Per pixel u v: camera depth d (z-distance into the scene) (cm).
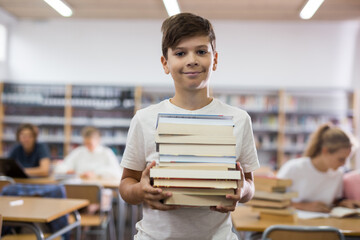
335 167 240
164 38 101
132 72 690
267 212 204
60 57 693
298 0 542
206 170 88
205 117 94
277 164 664
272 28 684
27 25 695
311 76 677
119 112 671
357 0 544
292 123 661
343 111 659
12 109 674
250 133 111
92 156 436
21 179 360
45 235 224
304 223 198
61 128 673
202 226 104
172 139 90
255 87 657
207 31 98
